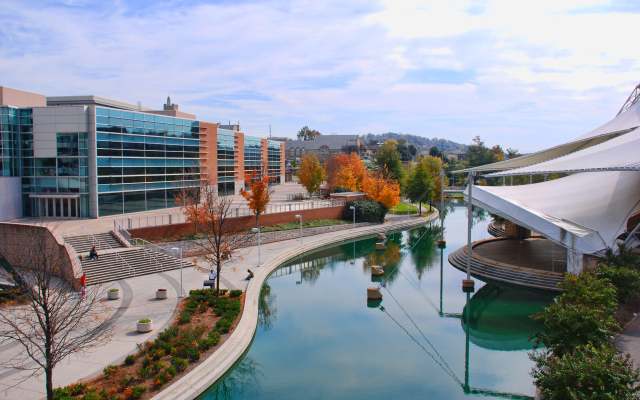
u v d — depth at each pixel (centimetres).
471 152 16075
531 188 4150
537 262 3481
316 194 7756
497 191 4066
